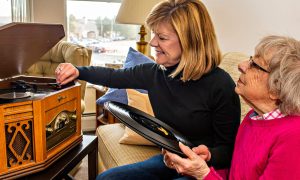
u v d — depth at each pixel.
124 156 1.51
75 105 1.21
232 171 1.02
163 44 1.16
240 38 1.87
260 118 0.94
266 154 0.85
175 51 1.16
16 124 0.94
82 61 2.40
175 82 1.23
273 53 0.85
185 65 1.14
